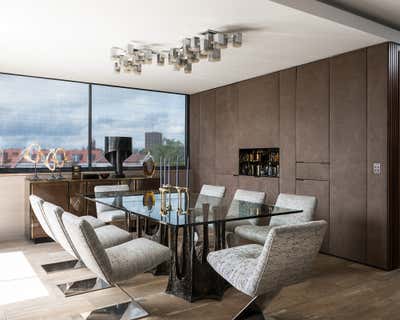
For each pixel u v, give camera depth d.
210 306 2.85
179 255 3.09
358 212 4.01
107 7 2.89
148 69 4.88
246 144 5.52
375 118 3.84
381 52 3.79
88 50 4.04
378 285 3.33
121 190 4.86
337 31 3.44
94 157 5.87
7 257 4.18
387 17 3.58
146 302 2.93
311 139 4.52
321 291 3.18
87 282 3.33
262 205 3.46
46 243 4.85
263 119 5.22
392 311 2.78
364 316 2.69
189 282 2.95
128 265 2.49
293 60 4.46
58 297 3.03
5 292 3.13
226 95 5.93
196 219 2.69
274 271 2.18
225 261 2.49
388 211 3.74
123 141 5.66
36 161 5.26
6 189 5.07
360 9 3.40
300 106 4.66
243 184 5.58
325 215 4.36
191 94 6.83
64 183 5.04
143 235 3.98
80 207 5.14
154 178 5.86
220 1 2.79
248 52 4.11
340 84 4.18
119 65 3.95
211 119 6.29
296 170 4.72
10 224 5.10
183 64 3.78
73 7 2.89
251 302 2.42
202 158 6.52
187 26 3.31
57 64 4.65
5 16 3.06
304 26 3.31
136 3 2.81
